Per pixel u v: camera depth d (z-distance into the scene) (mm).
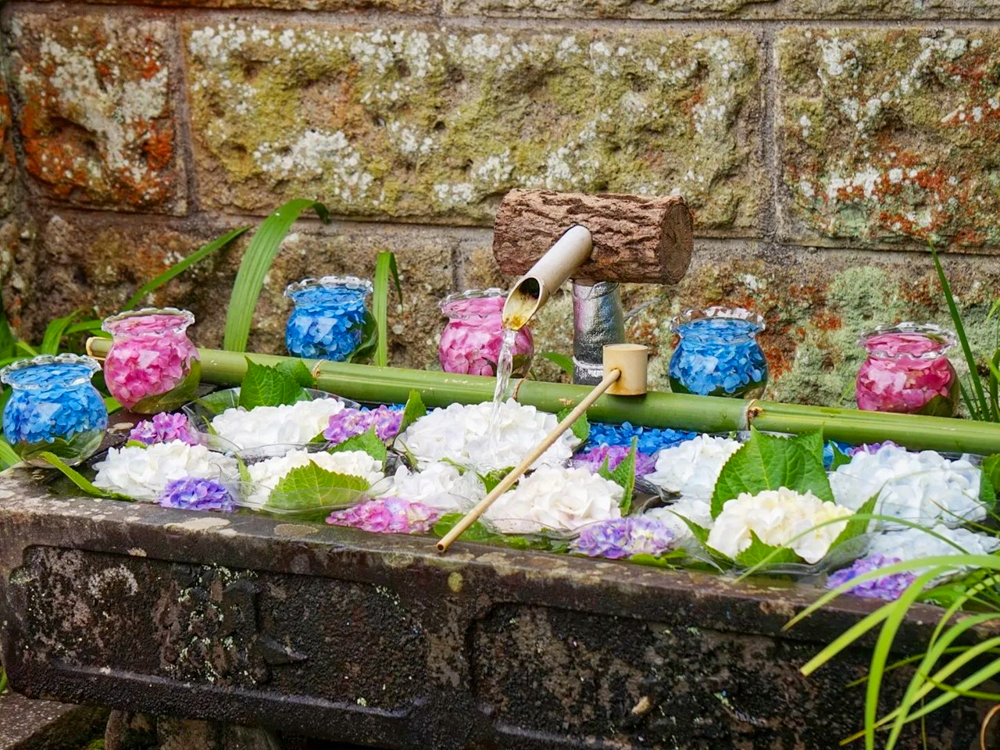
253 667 1667
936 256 2262
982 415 2250
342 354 2234
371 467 1755
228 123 2643
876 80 2336
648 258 1880
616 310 2053
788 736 1459
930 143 2350
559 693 1550
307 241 2691
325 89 2590
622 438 1924
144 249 2766
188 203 2721
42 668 1768
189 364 2068
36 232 2816
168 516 1671
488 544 1581
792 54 2363
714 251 2516
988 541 1538
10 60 2703
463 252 2631
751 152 2438
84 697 1763
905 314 2445
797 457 1610
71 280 2832
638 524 1556
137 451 1785
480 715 1588
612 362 1854
